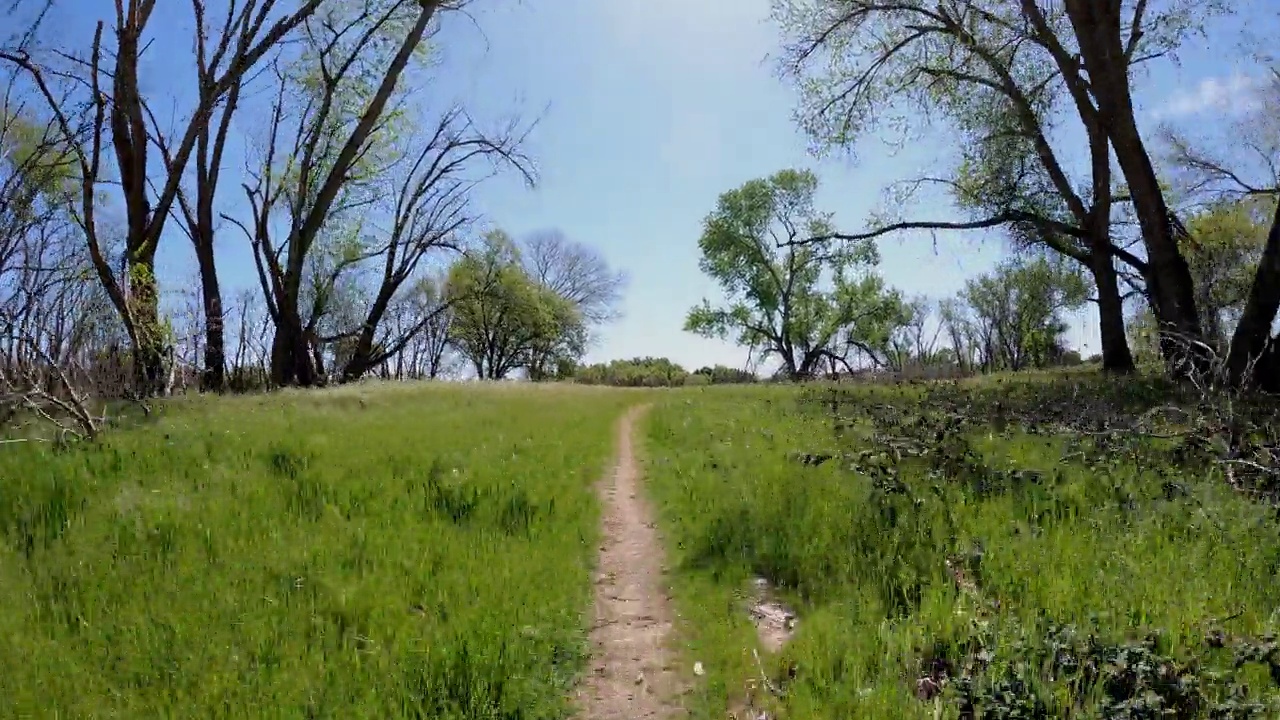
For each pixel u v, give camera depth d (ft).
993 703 14.74
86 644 17.52
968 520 25.30
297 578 21.20
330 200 92.84
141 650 17.22
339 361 170.60
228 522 24.98
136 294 63.41
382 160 103.14
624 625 21.30
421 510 28.17
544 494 31.91
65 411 39.78
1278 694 14.65
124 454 32.37
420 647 17.79
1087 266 94.63
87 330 68.64
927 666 16.93
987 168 87.86
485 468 34.42
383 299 120.57
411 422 47.67
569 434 48.62
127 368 65.21
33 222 68.33
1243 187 91.50
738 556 25.29
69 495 26.66
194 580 20.72
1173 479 28.91
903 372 115.85
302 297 139.23
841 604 20.47
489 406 62.95
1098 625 17.33
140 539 23.32
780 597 22.52
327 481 30.17
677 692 17.56
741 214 195.83
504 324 217.15
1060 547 22.13
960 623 17.99
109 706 15.42
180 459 32.24
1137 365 96.63
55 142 66.28
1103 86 70.90
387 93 90.99
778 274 201.77
